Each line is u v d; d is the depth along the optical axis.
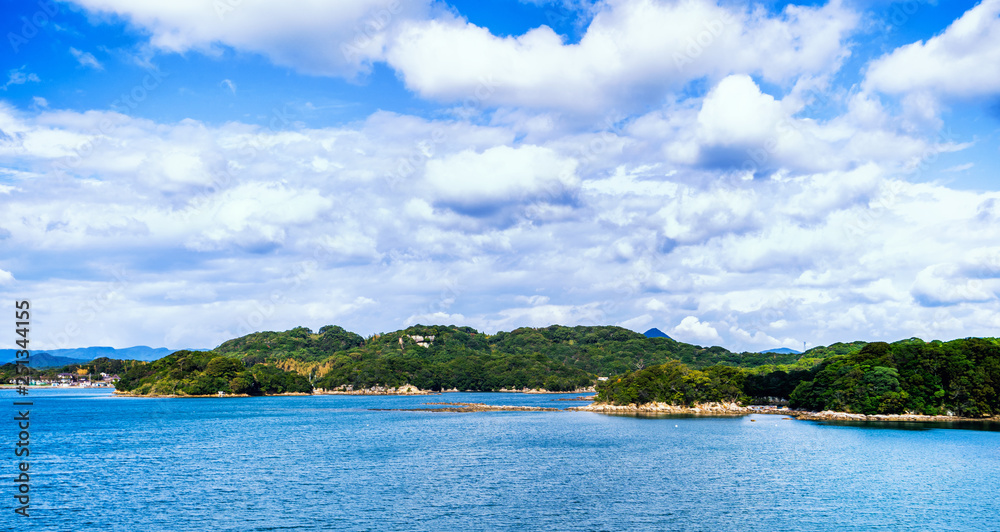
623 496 92.38
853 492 94.25
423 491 95.81
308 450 141.75
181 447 147.88
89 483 102.19
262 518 80.50
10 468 116.88
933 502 88.25
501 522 79.00
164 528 76.31
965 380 192.25
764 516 81.56
